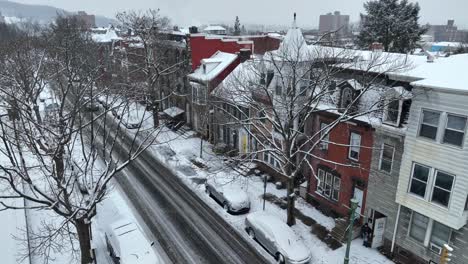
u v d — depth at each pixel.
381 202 20.67
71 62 27.17
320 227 22.95
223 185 26.22
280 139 26.91
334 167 23.66
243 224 23.28
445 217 17.08
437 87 16.28
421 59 22.16
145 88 42.00
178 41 46.66
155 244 21.03
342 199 23.41
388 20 45.62
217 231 22.48
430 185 17.62
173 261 19.59
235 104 24.86
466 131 15.91
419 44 48.12
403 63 20.00
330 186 24.45
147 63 40.94
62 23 74.31
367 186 21.45
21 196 15.32
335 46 25.58
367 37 47.34
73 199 23.81
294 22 26.16
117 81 34.66
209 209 25.20
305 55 24.75
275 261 19.59
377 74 20.42
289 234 20.05
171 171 31.55
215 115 35.22
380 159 20.38
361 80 21.72
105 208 25.08
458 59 20.75
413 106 17.77
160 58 42.94
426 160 17.59
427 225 18.52
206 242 21.33
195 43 41.28
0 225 19.50
